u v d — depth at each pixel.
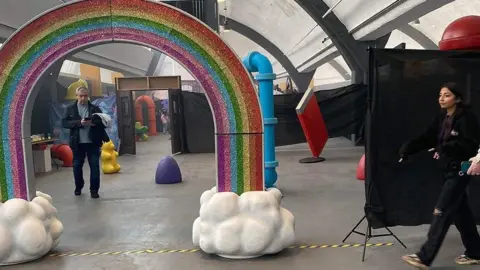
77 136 6.01
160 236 4.22
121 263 3.53
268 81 5.59
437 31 11.43
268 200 3.55
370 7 8.84
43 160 8.60
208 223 3.56
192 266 3.42
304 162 8.68
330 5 10.70
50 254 3.79
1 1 8.18
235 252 3.49
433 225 3.08
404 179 3.66
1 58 3.58
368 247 3.71
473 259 3.29
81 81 12.18
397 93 3.59
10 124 3.64
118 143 11.39
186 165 8.96
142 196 6.09
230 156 3.65
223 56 3.60
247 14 16.80
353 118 10.51
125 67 19.75
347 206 5.13
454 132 2.99
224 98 3.62
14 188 3.68
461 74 3.64
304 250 3.69
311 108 8.73
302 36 15.27
